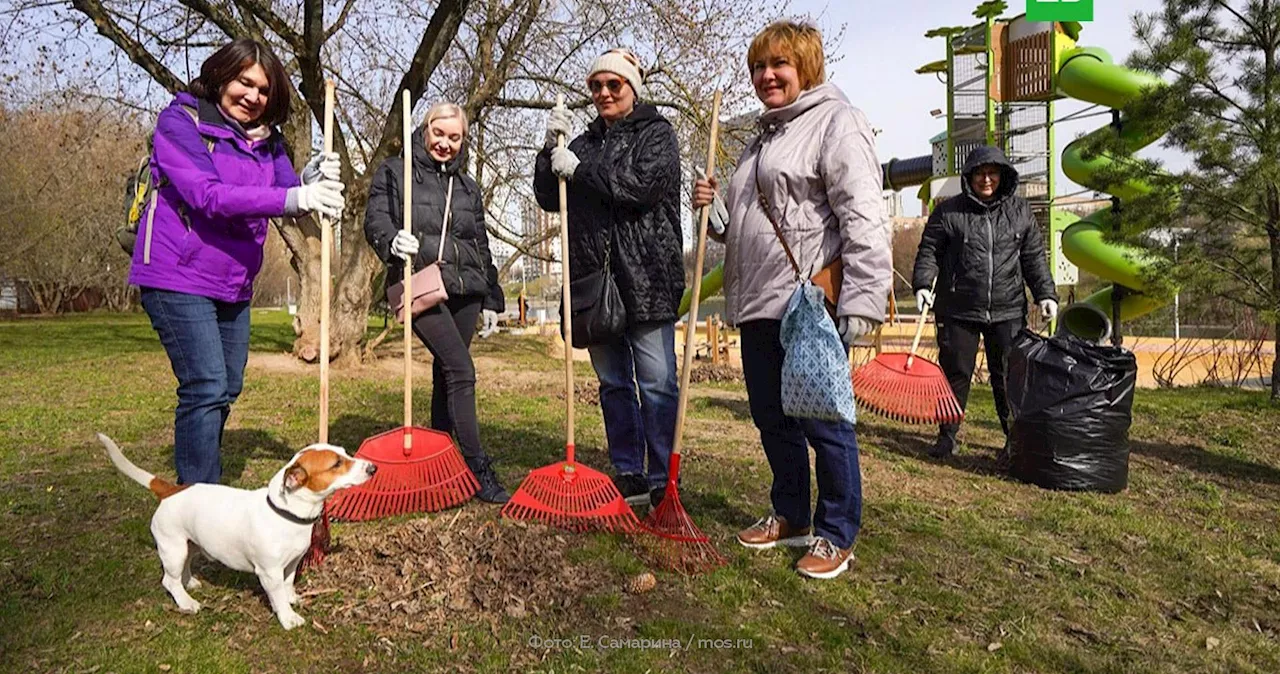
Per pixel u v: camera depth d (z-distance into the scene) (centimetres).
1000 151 504
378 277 1198
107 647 237
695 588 288
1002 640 255
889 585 295
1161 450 547
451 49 1285
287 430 558
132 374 895
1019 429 454
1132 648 253
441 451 333
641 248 356
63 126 1301
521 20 1071
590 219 359
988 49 1223
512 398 752
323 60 1171
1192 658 248
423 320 365
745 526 355
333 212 289
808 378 283
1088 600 288
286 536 247
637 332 368
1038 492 432
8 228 2227
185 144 288
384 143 934
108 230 2662
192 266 300
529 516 322
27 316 2850
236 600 271
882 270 279
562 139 352
